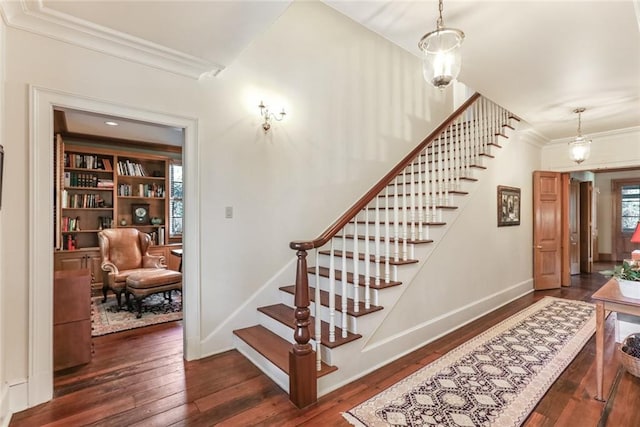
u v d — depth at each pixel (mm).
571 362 2668
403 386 2314
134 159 5609
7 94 1986
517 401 2119
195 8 1976
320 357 2293
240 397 2174
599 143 5148
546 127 4797
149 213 5723
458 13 2072
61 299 2477
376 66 4402
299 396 2047
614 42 2398
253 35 2277
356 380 2416
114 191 5207
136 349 2943
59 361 2457
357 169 4121
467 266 3746
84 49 2256
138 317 3791
